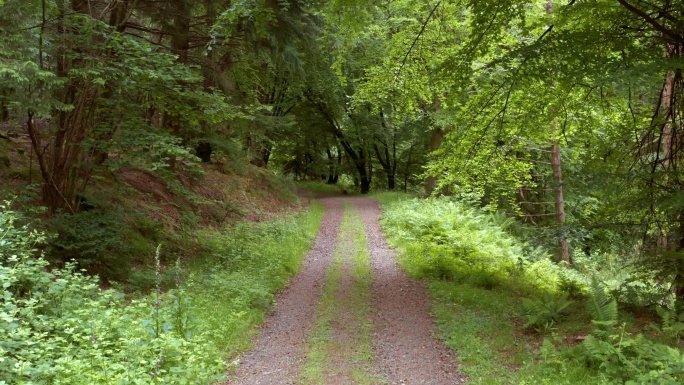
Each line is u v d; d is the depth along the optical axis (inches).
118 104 371.2
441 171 435.2
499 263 465.7
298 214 803.4
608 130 374.6
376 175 1425.9
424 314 327.6
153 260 401.7
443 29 460.4
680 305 275.9
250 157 986.7
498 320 300.4
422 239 552.1
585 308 291.4
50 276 234.5
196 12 512.1
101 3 382.3
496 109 378.0
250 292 332.2
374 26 645.9
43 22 305.9
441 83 382.0
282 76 932.6
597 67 269.1
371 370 236.4
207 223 577.6
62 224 327.6
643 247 343.3
